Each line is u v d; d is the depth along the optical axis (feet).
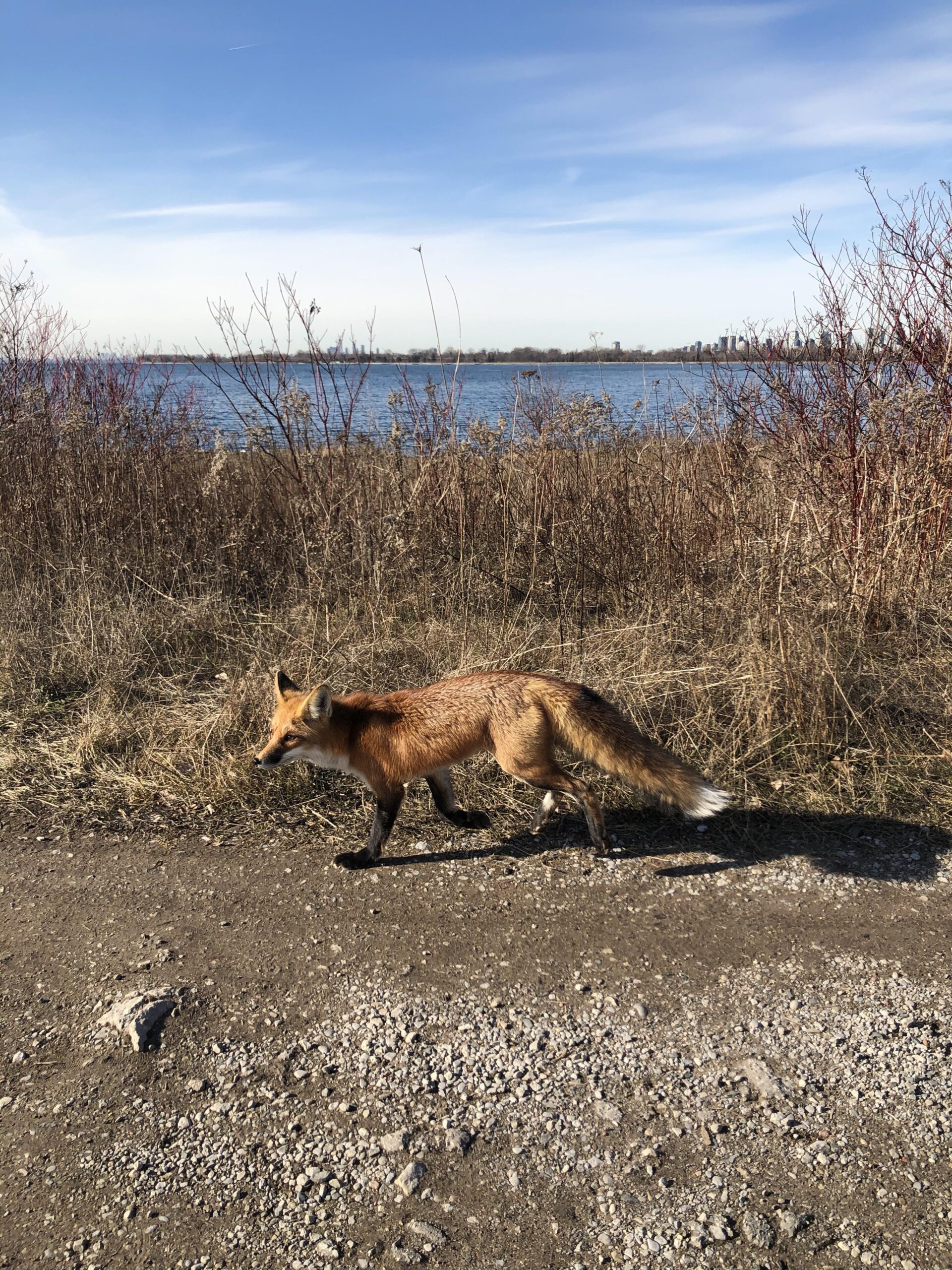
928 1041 4.66
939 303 9.67
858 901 5.78
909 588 9.33
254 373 11.37
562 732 6.20
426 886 6.06
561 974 5.22
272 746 6.27
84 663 8.97
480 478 11.32
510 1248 3.75
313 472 11.79
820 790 6.96
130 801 7.02
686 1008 4.95
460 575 10.30
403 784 6.34
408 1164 4.09
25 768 7.39
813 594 9.36
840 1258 3.68
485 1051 4.69
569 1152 4.14
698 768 7.28
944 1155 4.06
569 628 9.45
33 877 6.14
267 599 10.91
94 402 12.84
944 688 8.07
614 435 12.28
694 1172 4.04
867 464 9.55
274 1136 4.24
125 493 11.91
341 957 5.37
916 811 6.68
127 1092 4.47
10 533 11.12
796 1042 4.70
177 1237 3.81
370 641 9.22
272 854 6.43
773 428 10.91
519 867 6.27
